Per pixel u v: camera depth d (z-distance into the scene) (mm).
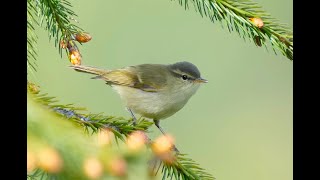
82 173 3760
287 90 15906
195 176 7020
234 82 15945
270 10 15562
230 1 8711
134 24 15414
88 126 6629
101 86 14016
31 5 8641
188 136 15531
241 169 15547
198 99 15836
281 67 15922
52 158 3686
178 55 15719
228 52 15922
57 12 8672
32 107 3893
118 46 15203
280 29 8680
